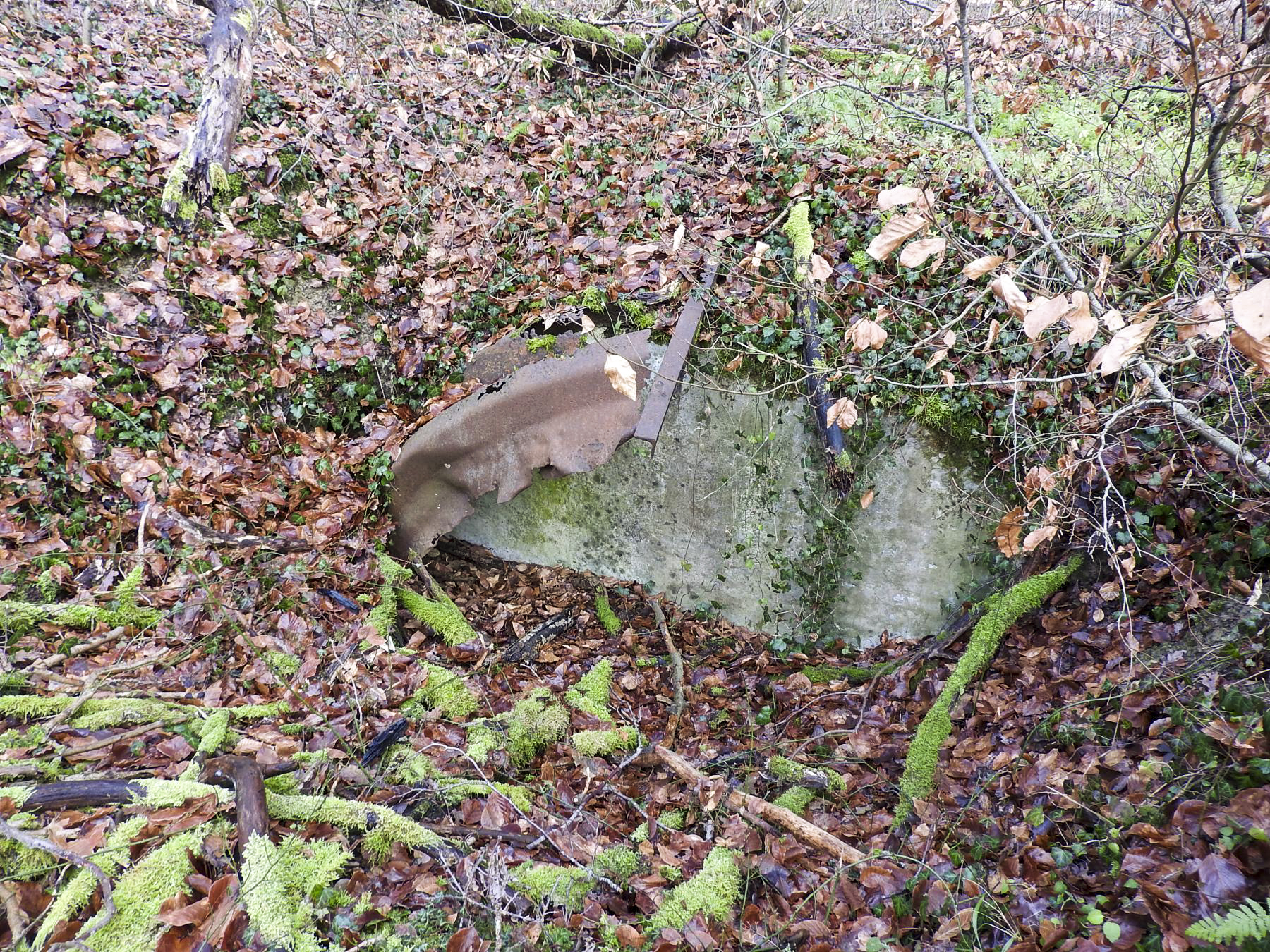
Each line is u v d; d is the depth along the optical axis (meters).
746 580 5.60
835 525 5.20
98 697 3.38
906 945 2.82
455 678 4.24
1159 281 4.23
